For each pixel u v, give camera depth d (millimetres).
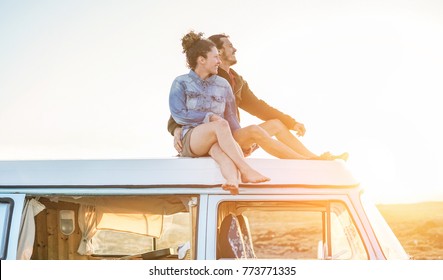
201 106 5617
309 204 5004
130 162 5109
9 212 5082
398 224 16188
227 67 6242
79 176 5090
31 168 5172
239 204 5121
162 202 5395
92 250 6062
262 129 5621
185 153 5484
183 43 5738
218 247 4883
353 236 4891
